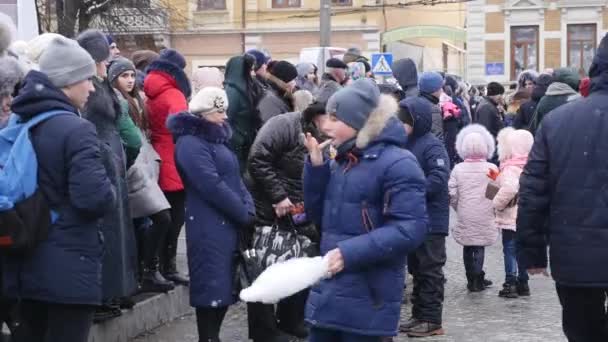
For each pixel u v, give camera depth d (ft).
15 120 18.48
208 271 23.82
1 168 17.99
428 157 28.17
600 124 18.44
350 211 17.35
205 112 23.73
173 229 29.84
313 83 41.50
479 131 34.42
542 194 19.04
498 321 30.12
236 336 27.84
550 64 147.43
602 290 18.70
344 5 131.44
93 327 24.49
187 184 23.97
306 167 17.99
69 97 18.69
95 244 18.15
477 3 149.28
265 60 32.45
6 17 21.13
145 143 27.68
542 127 19.10
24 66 20.75
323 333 17.72
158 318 28.40
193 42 133.59
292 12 132.26
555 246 18.76
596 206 18.34
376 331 17.06
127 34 106.22
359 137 17.30
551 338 27.73
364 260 16.80
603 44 18.72
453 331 28.76
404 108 27.61
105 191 17.88
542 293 34.83
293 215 24.75
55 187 17.84
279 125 25.23
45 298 17.66
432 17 158.20
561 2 146.51
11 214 17.33
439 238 28.27
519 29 148.66
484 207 34.63
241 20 132.98
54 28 76.64
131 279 23.99
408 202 17.03
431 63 156.66
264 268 24.22
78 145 17.80
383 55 76.38
